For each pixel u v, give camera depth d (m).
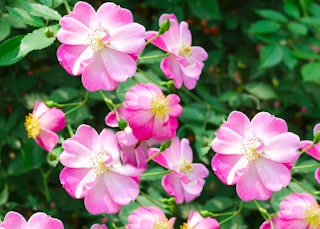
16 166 0.89
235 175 0.68
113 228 0.76
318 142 0.71
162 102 0.69
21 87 0.91
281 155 0.69
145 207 0.71
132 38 0.69
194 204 0.89
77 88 0.90
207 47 1.00
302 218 0.69
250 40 0.99
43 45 0.70
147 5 0.95
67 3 0.75
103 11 0.70
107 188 0.69
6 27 0.83
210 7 0.93
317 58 0.94
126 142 0.70
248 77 1.00
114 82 0.69
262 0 1.03
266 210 0.77
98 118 0.91
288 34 0.97
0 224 0.68
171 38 0.74
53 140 0.72
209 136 0.85
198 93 0.92
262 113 0.70
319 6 0.98
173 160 0.75
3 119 0.89
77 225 0.94
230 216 0.78
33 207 0.88
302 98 0.99
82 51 0.69
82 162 0.69
